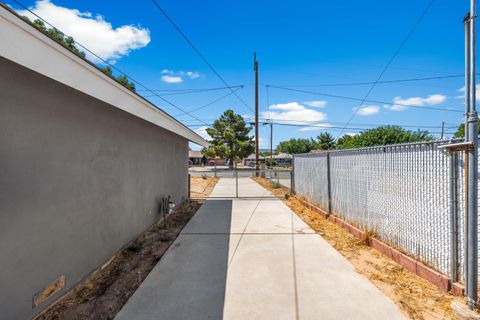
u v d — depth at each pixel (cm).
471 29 259
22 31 191
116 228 420
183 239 512
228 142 3541
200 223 641
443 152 311
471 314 246
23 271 237
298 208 820
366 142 1273
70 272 304
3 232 217
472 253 255
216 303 284
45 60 215
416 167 355
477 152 259
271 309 270
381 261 392
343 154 584
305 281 331
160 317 260
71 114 306
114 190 414
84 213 332
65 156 295
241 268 374
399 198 392
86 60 266
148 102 438
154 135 607
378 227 451
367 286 316
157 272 365
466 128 264
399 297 290
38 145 255
